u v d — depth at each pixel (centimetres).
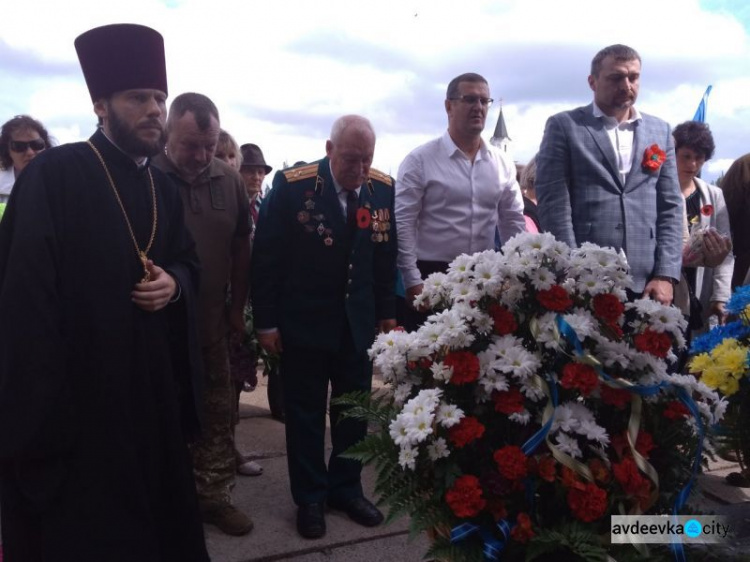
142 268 233
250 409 534
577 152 356
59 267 214
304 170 322
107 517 214
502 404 187
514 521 184
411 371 209
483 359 193
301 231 317
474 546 183
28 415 198
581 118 363
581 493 179
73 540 211
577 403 195
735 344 208
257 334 329
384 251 340
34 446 200
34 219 207
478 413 193
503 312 199
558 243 205
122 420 218
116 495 216
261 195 544
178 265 256
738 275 479
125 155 235
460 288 205
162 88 233
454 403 196
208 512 322
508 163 391
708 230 387
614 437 193
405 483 195
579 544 173
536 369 194
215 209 313
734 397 204
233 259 339
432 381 204
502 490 178
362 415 223
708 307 442
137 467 222
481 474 186
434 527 192
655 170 357
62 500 211
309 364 324
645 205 357
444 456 184
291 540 313
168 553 240
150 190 246
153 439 230
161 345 237
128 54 224
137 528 220
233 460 333
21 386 199
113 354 217
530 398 191
